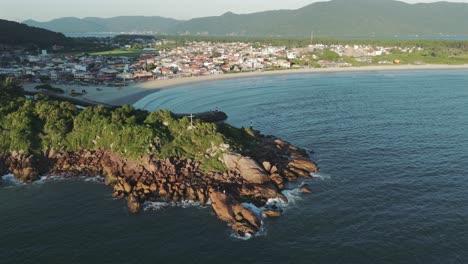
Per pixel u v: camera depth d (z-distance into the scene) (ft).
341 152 356.38
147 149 305.12
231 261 199.41
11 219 242.78
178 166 298.76
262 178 285.02
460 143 375.45
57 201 267.59
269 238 219.41
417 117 485.15
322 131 427.74
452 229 221.87
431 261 195.21
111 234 224.94
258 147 341.82
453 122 458.09
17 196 276.21
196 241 217.56
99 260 200.75
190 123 335.26
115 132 330.34
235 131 359.25
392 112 515.91
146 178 287.48
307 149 366.43
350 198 264.11
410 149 359.66
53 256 203.92
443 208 246.27
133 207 252.42
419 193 268.00
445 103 572.92
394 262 195.00
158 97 619.26
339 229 225.97
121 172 303.68
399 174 301.63
